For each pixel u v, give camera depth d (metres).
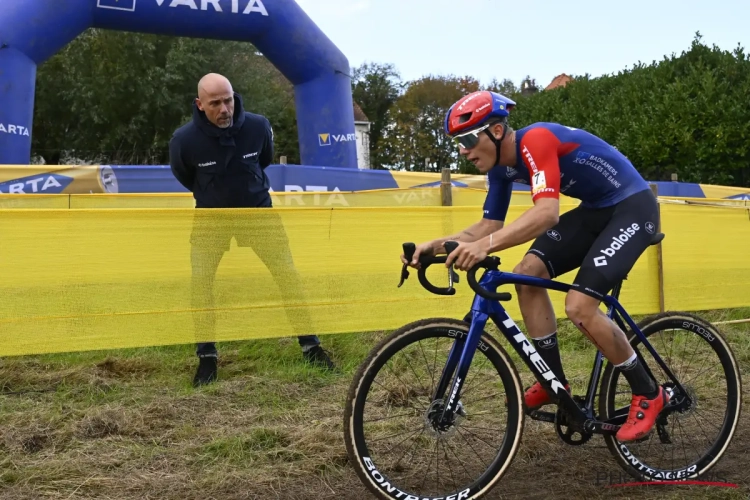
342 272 4.11
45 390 3.57
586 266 2.41
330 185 6.84
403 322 4.26
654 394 2.54
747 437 3.06
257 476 2.62
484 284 2.35
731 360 2.79
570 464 2.78
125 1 6.85
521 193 6.27
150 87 20.30
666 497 2.50
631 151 17.86
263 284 3.95
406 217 4.25
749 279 5.23
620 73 21.31
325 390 3.68
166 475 2.62
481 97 2.38
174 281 3.79
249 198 3.99
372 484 2.23
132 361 4.05
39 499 2.39
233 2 7.25
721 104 16.48
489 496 2.49
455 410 2.34
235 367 4.02
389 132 46.44
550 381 2.45
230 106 3.71
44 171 5.84
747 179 17.47
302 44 7.71
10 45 6.35
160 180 6.18
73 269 3.63
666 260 4.94
